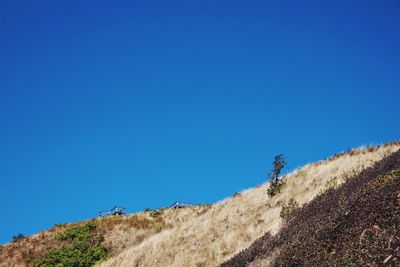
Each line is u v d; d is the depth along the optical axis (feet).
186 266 80.18
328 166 90.27
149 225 134.51
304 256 43.98
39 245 129.18
